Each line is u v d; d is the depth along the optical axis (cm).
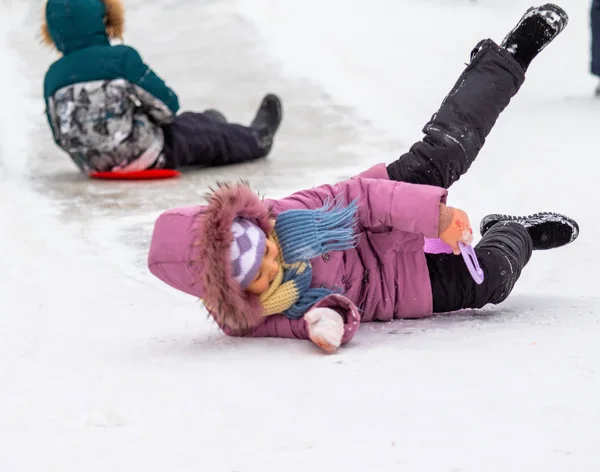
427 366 650
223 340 775
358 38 2762
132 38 2914
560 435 514
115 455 527
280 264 738
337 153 1780
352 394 599
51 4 1620
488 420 542
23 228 1279
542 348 685
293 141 1900
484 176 1502
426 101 2138
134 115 1625
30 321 872
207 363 696
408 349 704
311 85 2347
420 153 845
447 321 815
